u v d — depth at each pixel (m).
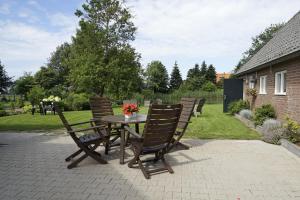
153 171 4.58
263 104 11.41
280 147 6.54
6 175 4.52
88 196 3.64
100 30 18.41
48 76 40.28
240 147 6.54
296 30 9.91
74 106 21.95
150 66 54.34
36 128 9.95
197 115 14.94
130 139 5.09
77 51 19.50
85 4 18.53
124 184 4.09
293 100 8.34
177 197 3.61
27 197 3.61
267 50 12.84
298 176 4.45
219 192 3.78
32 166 5.02
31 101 19.41
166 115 4.61
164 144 5.03
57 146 6.74
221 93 33.19
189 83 54.88
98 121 6.11
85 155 5.08
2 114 17.83
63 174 4.56
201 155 5.80
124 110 5.69
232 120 12.79
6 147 6.63
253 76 14.26
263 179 4.30
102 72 18.31
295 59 8.16
